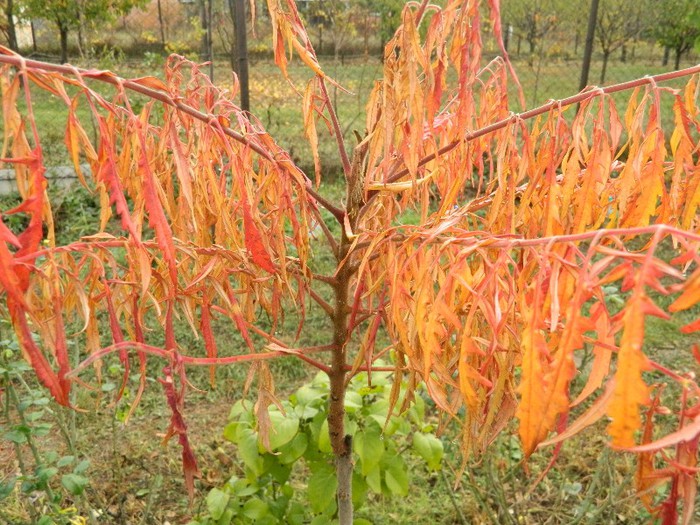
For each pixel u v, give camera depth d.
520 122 1.07
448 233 1.02
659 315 0.57
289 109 7.69
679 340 3.89
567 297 0.76
